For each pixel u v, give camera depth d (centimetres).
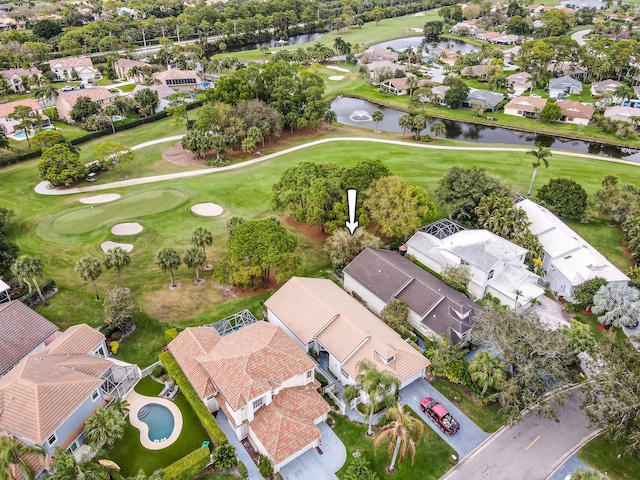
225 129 10988
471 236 6719
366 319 5353
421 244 6881
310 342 5275
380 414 4584
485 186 7725
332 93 16300
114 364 5003
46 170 9094
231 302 6122
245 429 4325
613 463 4175
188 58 19075
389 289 5897
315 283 5881
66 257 7038
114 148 9594
